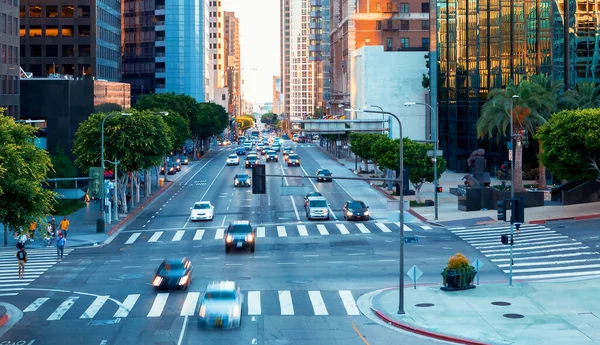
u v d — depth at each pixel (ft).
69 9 477.36
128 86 402.11
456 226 198.70
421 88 431.02
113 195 237.04
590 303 113.09
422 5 537.24
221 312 100.89
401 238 109.19
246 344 93.15
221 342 94.02
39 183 122.11
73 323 105.19
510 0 339.16
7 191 109.40
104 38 502.79
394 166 263.70
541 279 132.46
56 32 477.77
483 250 161.38
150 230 203.31
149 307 114.01
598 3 295.28
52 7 477.77
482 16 345.72
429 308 111.24
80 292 125.90
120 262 154.51
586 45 296.10
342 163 424.05
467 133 353.72
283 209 240.94
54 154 323.98
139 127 229.45
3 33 292.61
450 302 114.93
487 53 345.51
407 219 111.24
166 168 337.31
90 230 201.26
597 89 274.36
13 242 185.68
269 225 206.18
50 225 182.91
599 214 201.16
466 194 224.53
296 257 156.25
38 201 113.91
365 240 177.68
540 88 251.60
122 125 228.84
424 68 430.61
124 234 197.47
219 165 430.20
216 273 139.74
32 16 477.36
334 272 140.36
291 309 112.47
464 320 104.12
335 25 622.95
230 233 163.12
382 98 431.84
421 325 101.55
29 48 477.77
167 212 241.14
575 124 205.05
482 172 253.85
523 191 227.61
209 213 217.77
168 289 125.90
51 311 112.68
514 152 240.32
